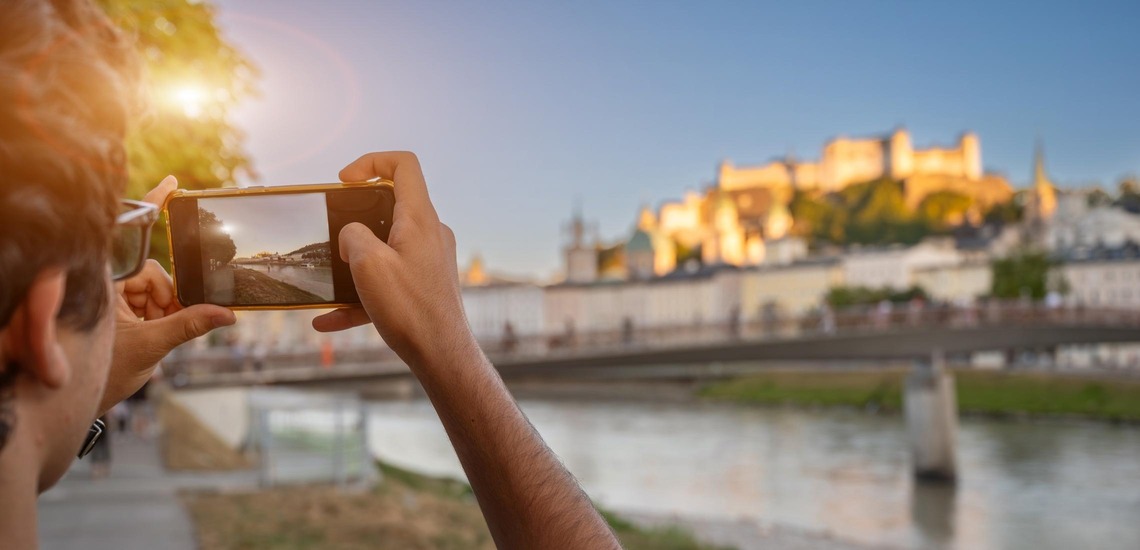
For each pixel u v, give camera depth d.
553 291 148.75
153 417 27.23
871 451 51.97
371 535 12.89
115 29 0.85
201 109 6.77
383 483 18.62
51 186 0.76
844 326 46.22
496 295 145.75
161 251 4.25
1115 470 44.66
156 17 6.39
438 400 1.09
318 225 1.27
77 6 0.82
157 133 6.34
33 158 0.75
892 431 62.00
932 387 43.31
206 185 6.62
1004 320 49.47
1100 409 69.12
